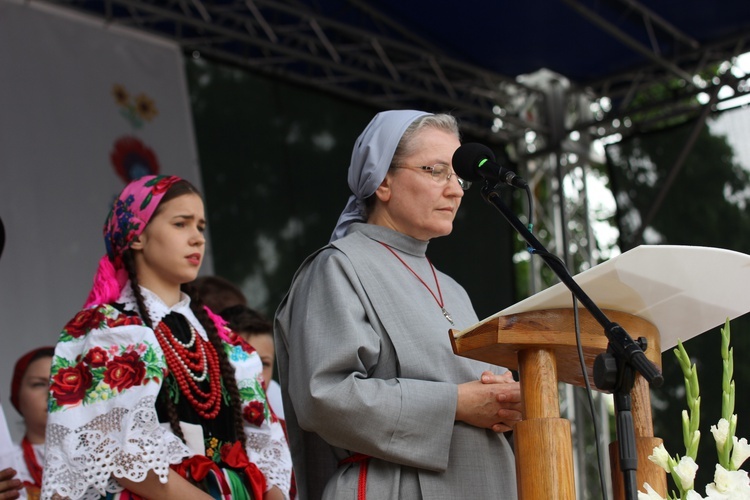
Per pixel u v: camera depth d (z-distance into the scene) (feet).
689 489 7.28
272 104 29.68
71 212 25.23
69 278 24.81
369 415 10.32
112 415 11.50
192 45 28.32
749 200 29.55
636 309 9.37
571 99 33.55
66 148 25.53
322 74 30.89
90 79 26.35
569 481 8.59
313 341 10.87
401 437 10.41
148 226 12.80
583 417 31.35
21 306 23.88
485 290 32.04
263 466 12.84
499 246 32.71
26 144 24.90
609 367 7.82
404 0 28.73
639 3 29.12
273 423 13.14
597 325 9.01
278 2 27.96
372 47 30.30
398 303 11.29
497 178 10.18
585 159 33.55
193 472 11.67
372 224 12.09
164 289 12.88
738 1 28.55
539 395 8.83
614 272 8.70
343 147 30.73
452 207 11.85
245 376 13.14
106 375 11.62
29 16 25.64
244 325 17.79
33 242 24.45
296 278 11.97
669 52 31.12
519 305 8.81
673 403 28.17
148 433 11.37
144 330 11.93
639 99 41.68
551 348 8.98
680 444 27.91
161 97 27.50
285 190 29.32
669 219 30.40
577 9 28.48
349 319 10.87
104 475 11.18
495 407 10.59
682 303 9.45
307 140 30.07
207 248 27.55
